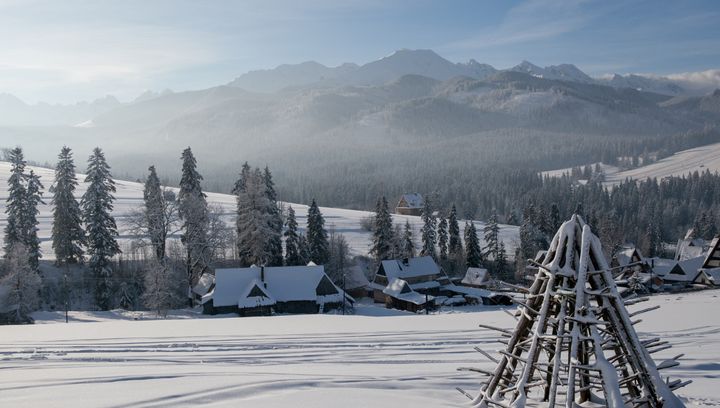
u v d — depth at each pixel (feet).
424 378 41.24
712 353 51.75
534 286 29.86
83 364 51.93
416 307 186.39
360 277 219.20
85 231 187.01
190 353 58.18
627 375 27.17
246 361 53.62
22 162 179.22
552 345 28.45
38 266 175.94
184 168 194.59
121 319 144.15
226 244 208.23
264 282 165.48
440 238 291.58
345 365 50.72
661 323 69.46
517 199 526.98
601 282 28.81
